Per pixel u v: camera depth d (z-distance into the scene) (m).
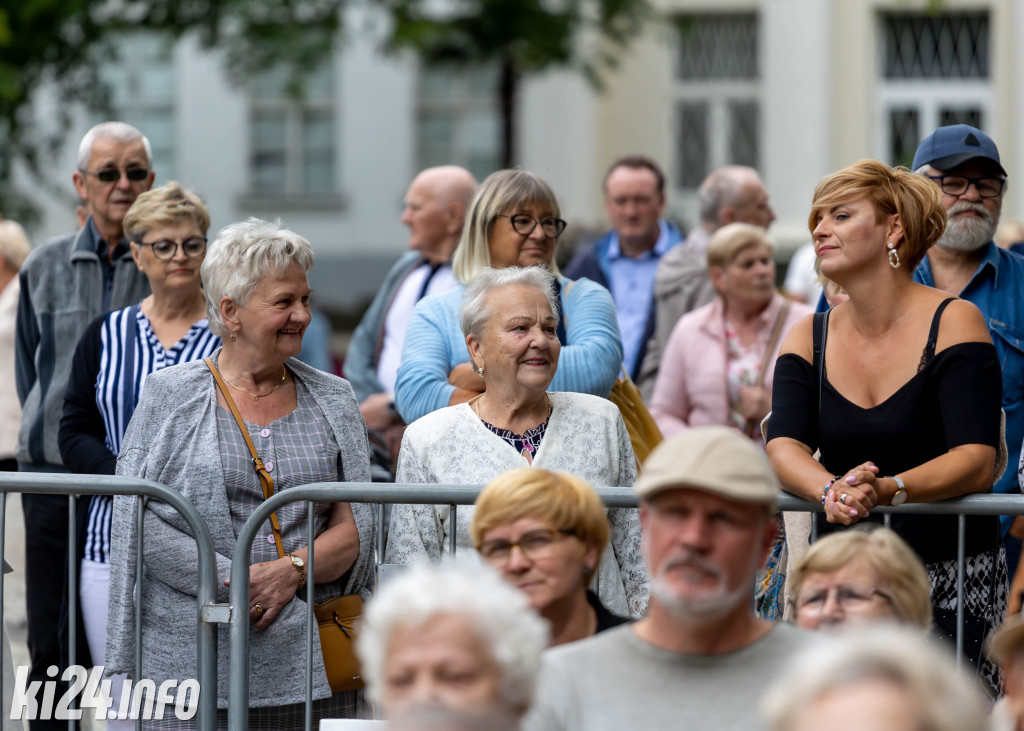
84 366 12.19
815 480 9.70
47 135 45.09
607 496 10.27
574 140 49.75
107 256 13.77
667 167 50.03
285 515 10.73
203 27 42.88
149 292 13.72
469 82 52.53
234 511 10.67
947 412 9.71
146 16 42.66
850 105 48.97
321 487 10.36
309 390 11.18
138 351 12.12
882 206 9.98
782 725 4.99
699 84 49.88
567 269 19.17
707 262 16.16
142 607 10.68
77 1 40.62
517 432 10.70
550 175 49.88
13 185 46.28
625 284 18.66
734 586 7.21
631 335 18.33
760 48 49.47
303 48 42.97
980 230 11.95
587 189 49.78
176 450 10.66
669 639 7.40
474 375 11.70
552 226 12.52
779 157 49.19
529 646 6.38
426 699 6.18
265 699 10.54
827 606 8.62
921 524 10.13
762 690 7.22
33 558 12.92
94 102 44.50
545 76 45.66
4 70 40.12
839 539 8.72
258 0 42.38
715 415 15.85
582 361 11.70
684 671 7.30
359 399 17.12
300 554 10.66
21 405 13.72
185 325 12.29
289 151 53.19
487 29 43.69
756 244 15.78
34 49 41.34
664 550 7.28
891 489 9.49
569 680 7.38
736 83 49.75
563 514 8.47
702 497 7.22
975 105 48.78
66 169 46.88
